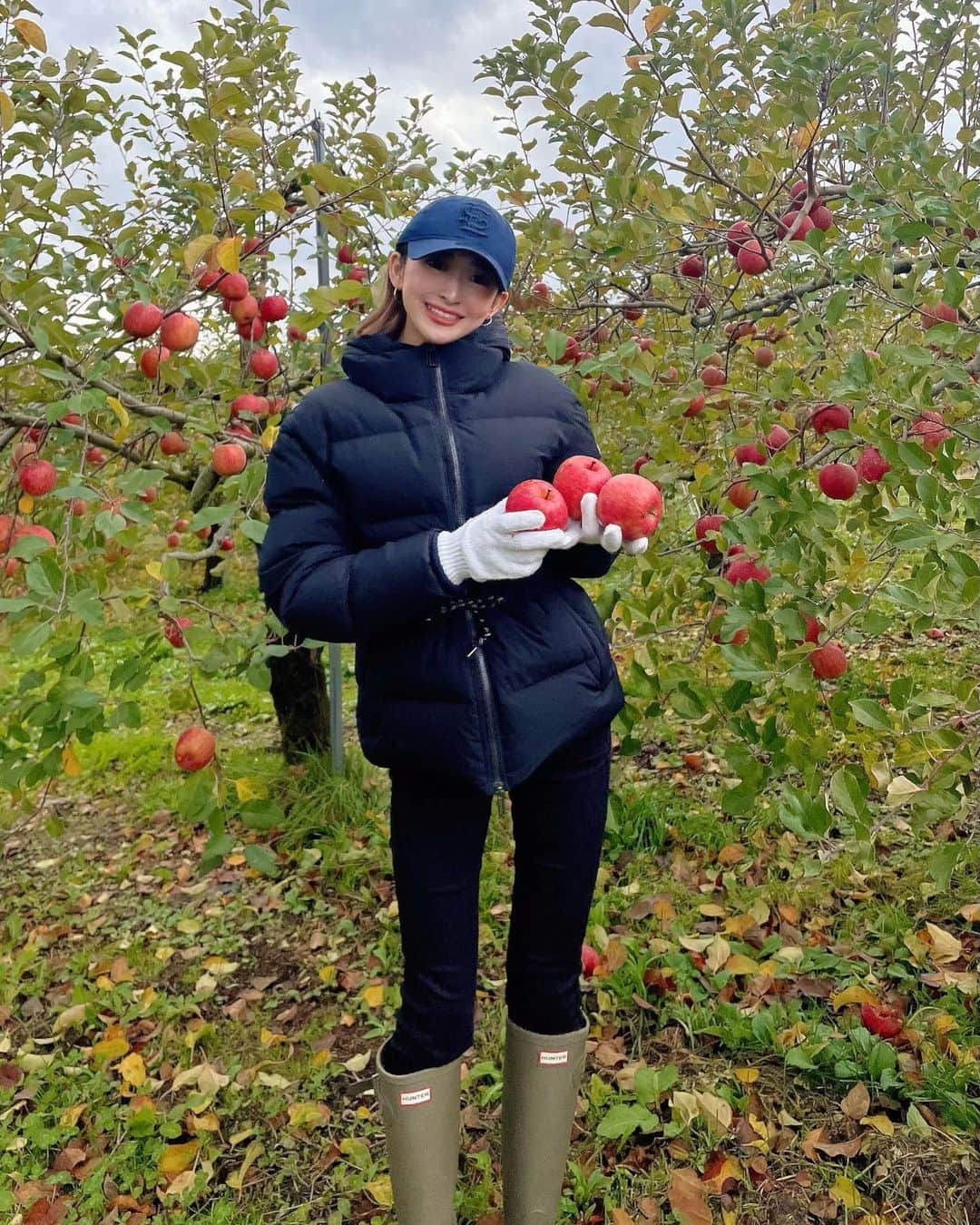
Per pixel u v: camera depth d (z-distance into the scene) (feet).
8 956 9.67
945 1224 5.67
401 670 4.47
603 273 9.64
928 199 5.94
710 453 8.80
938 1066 6.65
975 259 6.14
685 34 8.56
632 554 4.18
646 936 8.68
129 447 8.27
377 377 4.45
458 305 4.37
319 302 5.84
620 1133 6.15
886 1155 6.13
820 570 5.48
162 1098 7.43
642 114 8.34
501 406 4.58
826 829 4.73
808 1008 7.58
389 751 4.60
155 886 10.94
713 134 9.48
